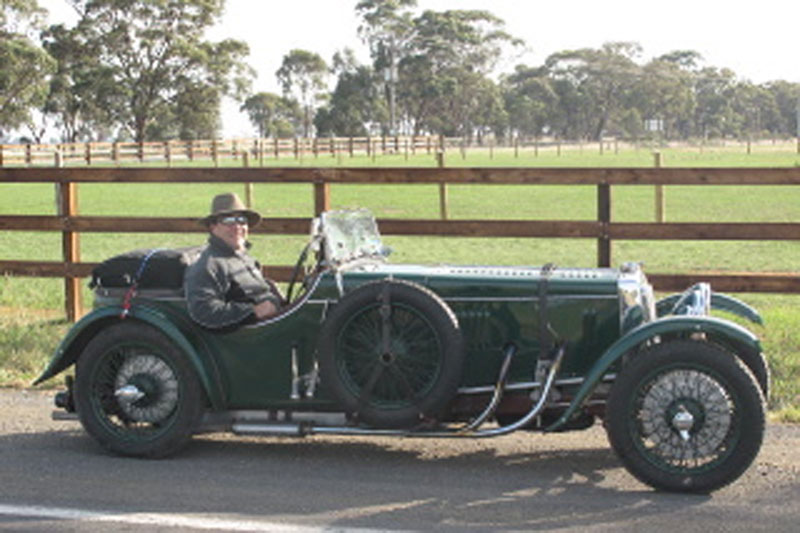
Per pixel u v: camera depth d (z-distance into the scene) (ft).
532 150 295.89
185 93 316.81
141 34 307.78
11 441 21.99
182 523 16.65
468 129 458.50
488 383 19.31
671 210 83.92
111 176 35.24
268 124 444.55
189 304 19.94
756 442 17.28
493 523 16.48
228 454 20.88
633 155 237.25
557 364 18.43
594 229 31.48
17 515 17.13
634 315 18.70
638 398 17.95
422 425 18.92
